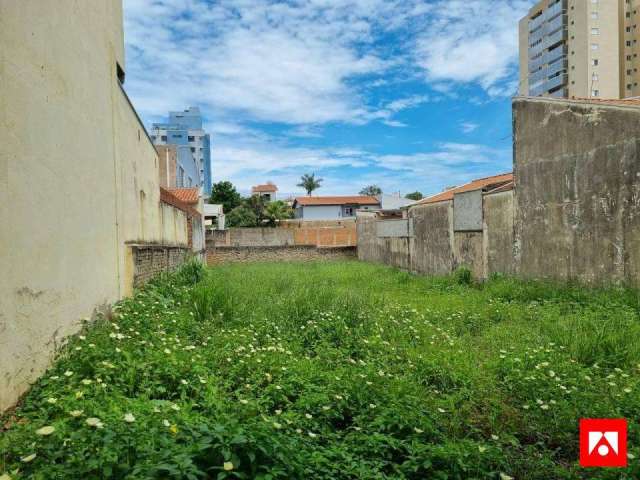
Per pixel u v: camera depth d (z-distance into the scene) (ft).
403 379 13.41
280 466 7.32
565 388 12.62
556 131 29.96
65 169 14.47
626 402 11.76
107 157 19.84
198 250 59.93
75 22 15.85
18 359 10.82
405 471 8.55
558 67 161.99
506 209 35.24
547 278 30.91
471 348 17.78
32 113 12.07
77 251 15.46
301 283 37.40
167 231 37.93
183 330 17.69
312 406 11.19
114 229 20.75
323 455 8.57
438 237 46.70
